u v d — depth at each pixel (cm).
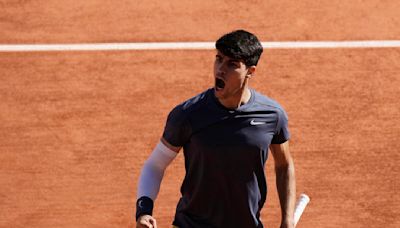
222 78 1430
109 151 2617
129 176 2514
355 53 3177
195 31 3294
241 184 1515
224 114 1459
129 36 3256
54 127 2727
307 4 3491
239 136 1469
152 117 2784
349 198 2438
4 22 3334
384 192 2462
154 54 3145
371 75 3039
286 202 1598
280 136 1540
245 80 1459
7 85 2944
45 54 3139
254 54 1433
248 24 3350
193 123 1467
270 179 2495
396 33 3309
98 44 3203
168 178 2495
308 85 2972
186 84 2966
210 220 1571
